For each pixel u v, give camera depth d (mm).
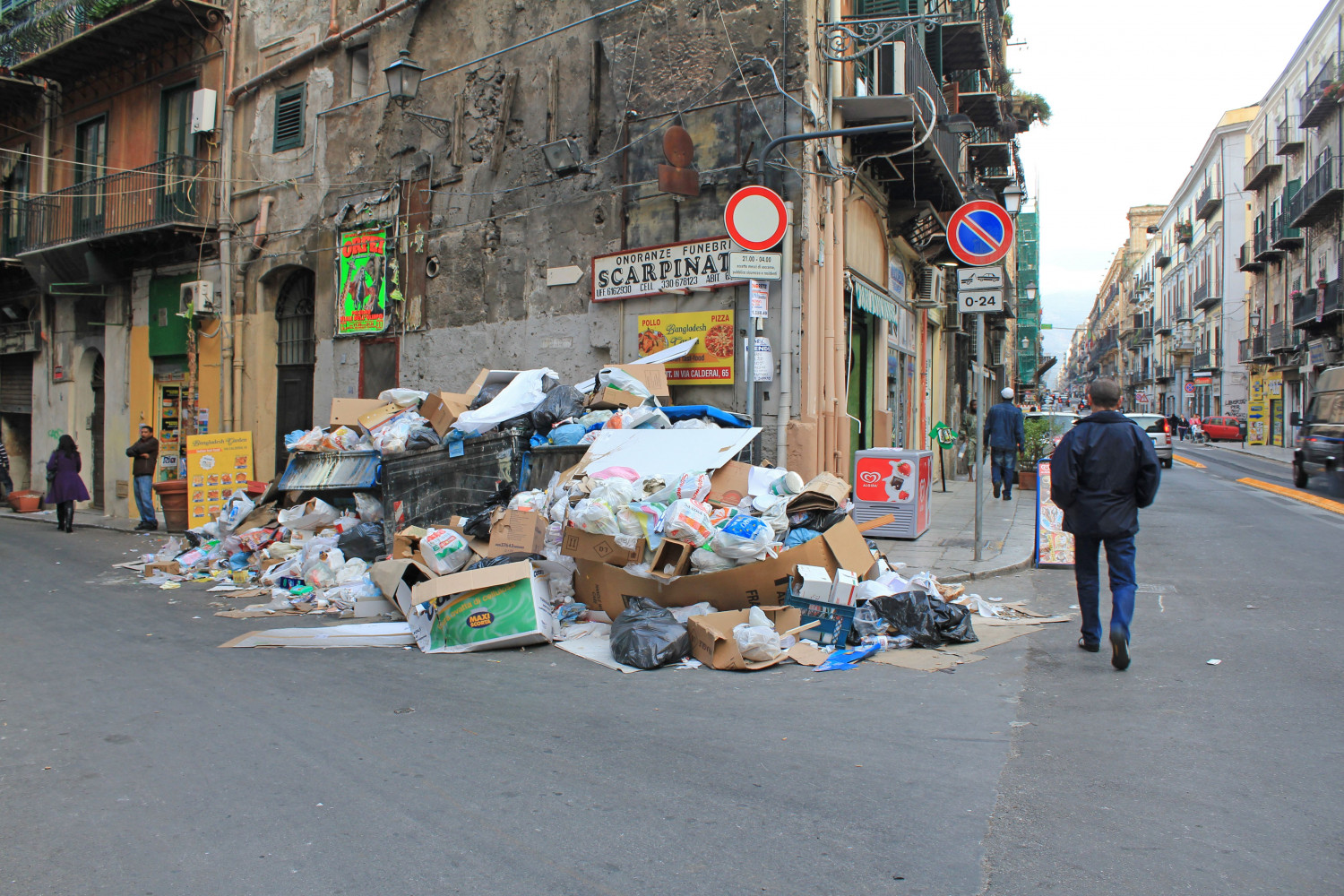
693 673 5324
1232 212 50844
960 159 16859
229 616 7418
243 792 3551
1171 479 19766
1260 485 18469
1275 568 8195
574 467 7875
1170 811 3240
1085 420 5367
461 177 12547
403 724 4387
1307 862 2846
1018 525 11000
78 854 3039
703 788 3527
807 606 5754
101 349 18156
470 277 12414
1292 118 36875
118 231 16016
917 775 3629
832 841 3053
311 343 14852
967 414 21031
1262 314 42938
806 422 9656
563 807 3363
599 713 4535
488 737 4184
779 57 9828
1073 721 4238
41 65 17750
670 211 10500
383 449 9070
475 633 5988
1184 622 6258
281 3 14953
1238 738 3957
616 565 6359
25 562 11062
